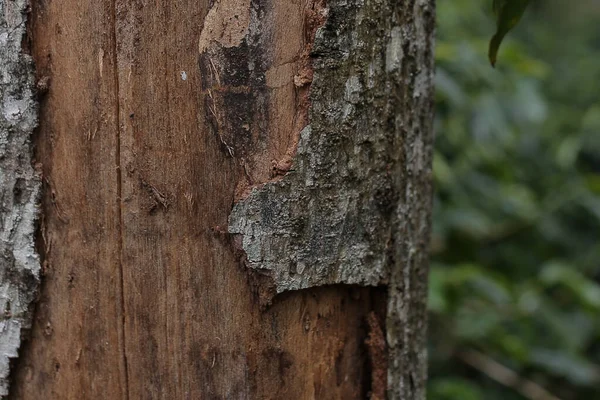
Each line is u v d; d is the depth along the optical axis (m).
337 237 1.04
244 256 1.03
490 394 1.75
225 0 1.01
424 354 1.14
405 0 1.06
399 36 1.06
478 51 1.70
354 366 1.08
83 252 1.04
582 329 1.81
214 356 1.04
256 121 1.02
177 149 1.02
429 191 1.12
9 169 1.04
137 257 1.04
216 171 1.03
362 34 1.03
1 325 1.06
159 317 1.04
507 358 1.71
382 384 1.09
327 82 1.02
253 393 1.04
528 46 2.75
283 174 1.02
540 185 2.20
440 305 1.43
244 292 1.04
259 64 1.02
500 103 1.85
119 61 1.02
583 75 2.65
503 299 1.59
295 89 1.02
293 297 1.04
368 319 1.08
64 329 1.06
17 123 1.04
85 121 1.03
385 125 1.06
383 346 1.08
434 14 1.11
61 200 1.04
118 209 1.03
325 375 1.06
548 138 2.24
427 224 1.12
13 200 1.04
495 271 1.99
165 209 1.03
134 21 1.02
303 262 1.03
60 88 1.03
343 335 1.07
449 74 1.70
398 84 1.06
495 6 1.10
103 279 1.04
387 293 1.08
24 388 1.07
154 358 1.04
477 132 1.73
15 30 1.03
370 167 1.05
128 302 1.04
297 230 1.03
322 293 1.05
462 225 1.70
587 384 1.76
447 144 1.77
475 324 1.57
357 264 1.05
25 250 1.05
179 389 1.05
